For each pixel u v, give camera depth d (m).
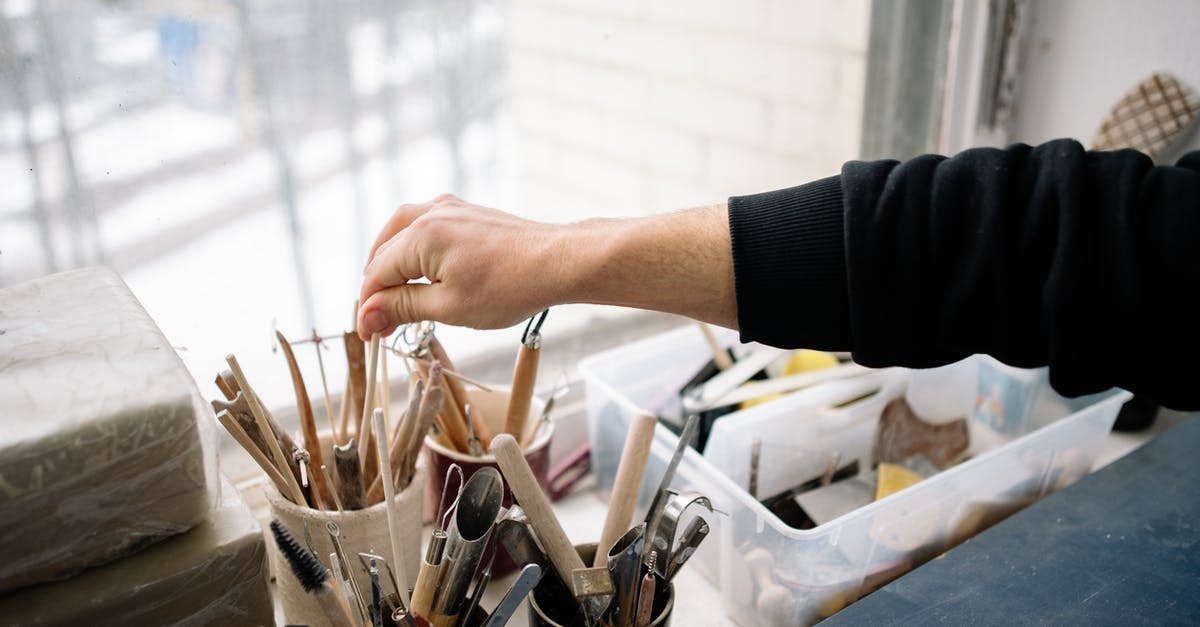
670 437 0.84
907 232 0.59
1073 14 1.09
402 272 0.65
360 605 0.59
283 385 0.89
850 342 0.63
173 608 0.58
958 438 0.98
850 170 0.63
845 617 0.69
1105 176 0.57
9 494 0.51
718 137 1.18
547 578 0.68
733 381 0.93
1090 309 0.56
